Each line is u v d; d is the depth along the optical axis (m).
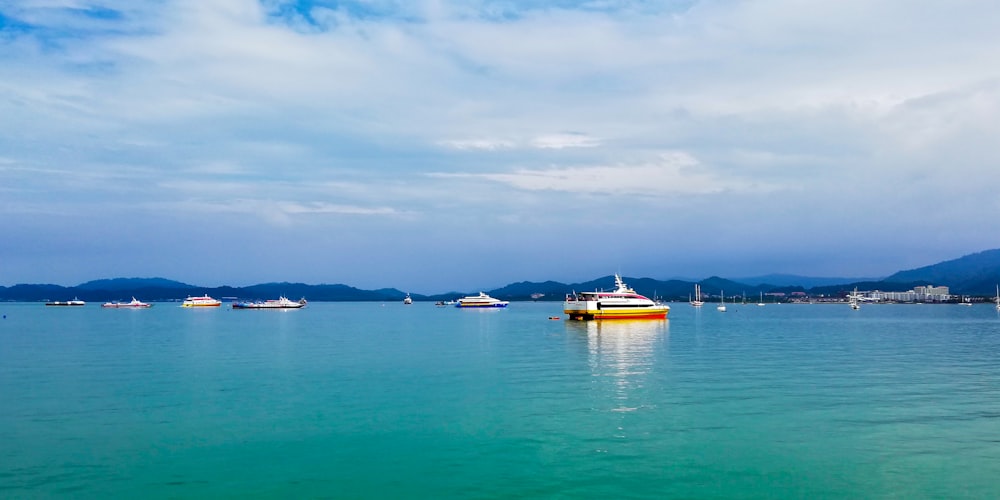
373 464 25.50
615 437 29.27
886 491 22.19
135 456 26.64
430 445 28.06
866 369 53.22
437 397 39.50
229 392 41.69
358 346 79.88
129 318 193.62
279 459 26.17
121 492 22.47
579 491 22.39
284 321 170.12
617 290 144.25
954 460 25.55
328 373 51.47
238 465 25.42
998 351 71.12
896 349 74.19
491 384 44.91
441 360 61.50
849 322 160.50
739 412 34.53
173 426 31.80
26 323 154.75
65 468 25.08
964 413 34.06
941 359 62.06
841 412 34.41
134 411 35.44
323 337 98.81
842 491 22.22
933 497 21.61
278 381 46.78
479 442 28.52
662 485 22.91
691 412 34.56
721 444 28.00
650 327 122.75
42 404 37.56
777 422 32.06
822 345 80.25
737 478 23.58
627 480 23.44
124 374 51.19
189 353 70.31
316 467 25.14
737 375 49.38
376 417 33.66
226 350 74.19
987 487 22.50
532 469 24.75
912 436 29.22
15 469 24.94
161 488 22.84
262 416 34.00
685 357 63.69
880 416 33.38
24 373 51.94
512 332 109.81
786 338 94.19
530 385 44.34
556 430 30.58
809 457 26.03
